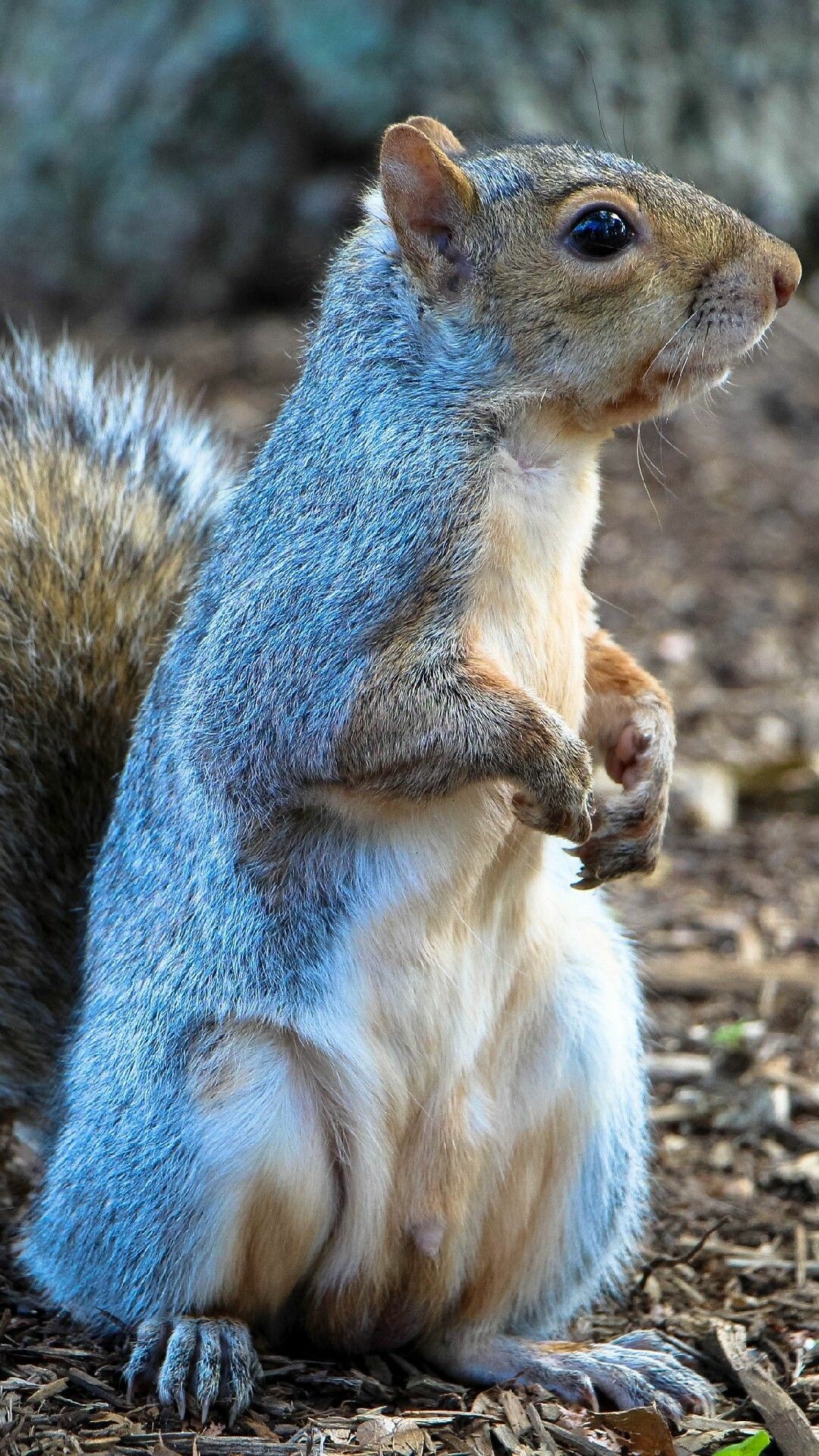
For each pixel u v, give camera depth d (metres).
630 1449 7.32
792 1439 7.29
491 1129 8.02
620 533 19.62
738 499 20.33
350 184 22.56
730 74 23.67
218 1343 7.48
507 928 8.00
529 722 7.37
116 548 9.77
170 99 22.91
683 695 16.69
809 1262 9.16
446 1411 7.51
